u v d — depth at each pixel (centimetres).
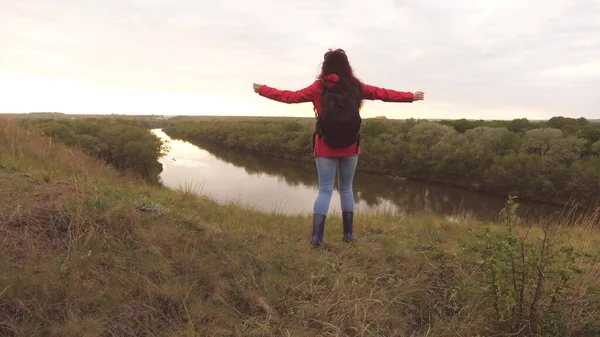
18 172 442
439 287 347
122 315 253
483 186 4012
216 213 475
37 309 238
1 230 294
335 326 278
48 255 285
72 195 368
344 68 353
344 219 418
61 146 883
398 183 4406
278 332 271
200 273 305
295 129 7088
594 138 4125
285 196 2852
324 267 347
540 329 278
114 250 307
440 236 475
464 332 293
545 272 281
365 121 6550
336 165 402
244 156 6481
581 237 488
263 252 360
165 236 337
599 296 321
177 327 255
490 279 306
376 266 364
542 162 3606
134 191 479
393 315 301
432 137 5272
